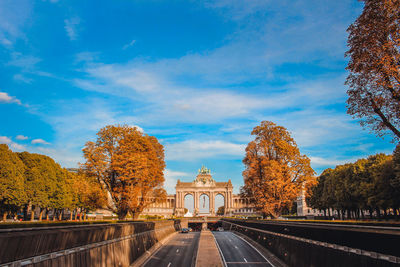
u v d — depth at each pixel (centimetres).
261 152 6706
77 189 5462
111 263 3309
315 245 3145
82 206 9656
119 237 3744
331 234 2758
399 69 2369
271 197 5962
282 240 4406
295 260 3744
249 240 7138
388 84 2433
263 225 5872
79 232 2547
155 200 7169
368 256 2206
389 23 2383
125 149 5691
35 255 1975
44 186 7800
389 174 6206
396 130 2497
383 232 2020
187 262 4441
